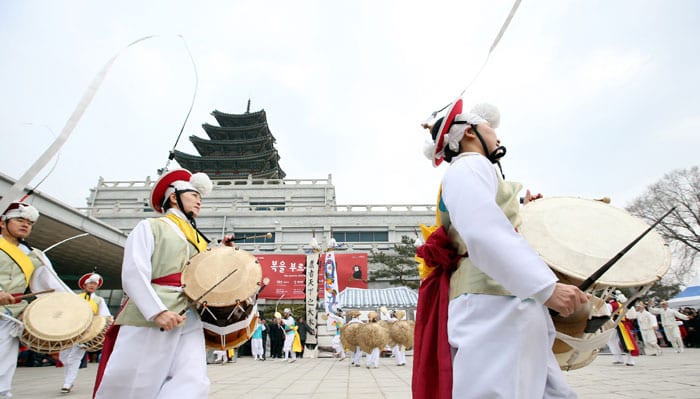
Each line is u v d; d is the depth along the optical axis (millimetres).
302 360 15867
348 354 18234
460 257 1765
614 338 9578
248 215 35875
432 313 1794
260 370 10680
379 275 29109
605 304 1793
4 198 1208
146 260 2500
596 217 1982
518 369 1389
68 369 6602
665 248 1806
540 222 1933
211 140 53062
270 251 31969
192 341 2459
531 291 1343
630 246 1584
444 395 1550
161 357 2311
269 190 41312
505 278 1388
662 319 14164
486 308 1512
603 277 1662
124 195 41250
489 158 1943
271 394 5941
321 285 19781
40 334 4160
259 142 53656
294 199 40906
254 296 2752
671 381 6262
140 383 2254
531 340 1436
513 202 1711
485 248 1408
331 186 41344
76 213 12352
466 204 1520
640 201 23578
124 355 2287
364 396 5648
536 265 1374
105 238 13656
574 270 1679
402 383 7289
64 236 13242
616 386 5805
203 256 2646
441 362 1612
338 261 27125
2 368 3904
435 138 2055
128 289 2379
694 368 8242
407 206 36531
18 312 4188
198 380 2285
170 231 2705
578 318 1703
